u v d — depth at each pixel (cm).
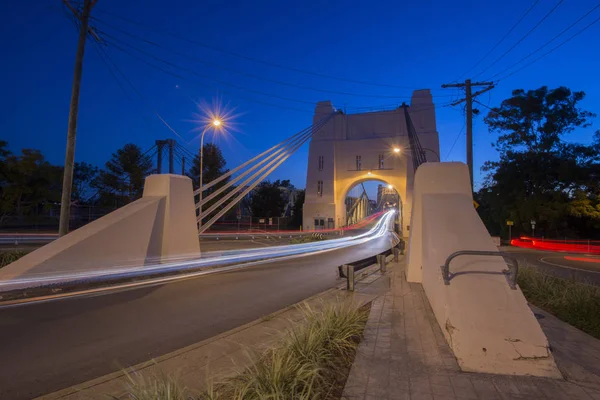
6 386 399
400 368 413
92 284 952
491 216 4069
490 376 393
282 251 2148
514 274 498
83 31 1329
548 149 3481
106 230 1078
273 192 5753
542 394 353
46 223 3575
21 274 893
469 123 2014
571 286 788
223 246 2400
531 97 3506
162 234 1321
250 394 325
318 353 415
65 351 503
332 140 5481
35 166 2458
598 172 3064
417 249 994
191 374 412
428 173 889
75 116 1303
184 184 1427
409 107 5397
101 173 3653
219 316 701
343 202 5662
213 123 2331
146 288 942
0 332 580
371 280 1077
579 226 3400
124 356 488
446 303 495
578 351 471
